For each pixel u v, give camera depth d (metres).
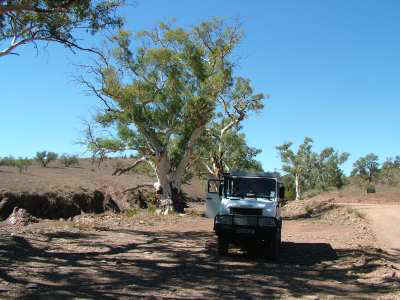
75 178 56.00
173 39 36.00
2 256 12.93
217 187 18.27
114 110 36.78
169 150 39.72
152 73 36.50
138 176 75.38
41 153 80.69
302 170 84.88
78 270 11.96
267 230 14.61
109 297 9.40
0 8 13.83
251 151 56.41
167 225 27.27
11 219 23.86
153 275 11.93
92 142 37.59
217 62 37.06
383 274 12.80
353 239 22.69
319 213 40.09
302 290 10.92
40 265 12.26
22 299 8.80
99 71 35.38
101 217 30.88
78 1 14.54
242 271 13.05
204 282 11.38
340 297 10.34
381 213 39.03
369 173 103.88
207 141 47.03
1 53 15.55
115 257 14.47
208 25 37.00
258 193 15.46
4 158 77.62
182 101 36.47
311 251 17.73
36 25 15.85
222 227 14.81
